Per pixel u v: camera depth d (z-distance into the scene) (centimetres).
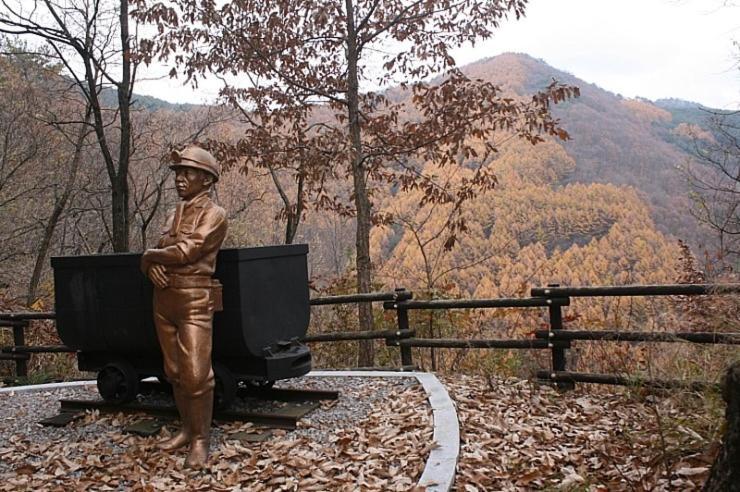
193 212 480
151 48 880
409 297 705
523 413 533
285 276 541
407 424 496
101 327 551
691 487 356
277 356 517
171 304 466
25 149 1495
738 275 603
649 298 697
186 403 463
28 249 1662
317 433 497
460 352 857
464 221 927
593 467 416
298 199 1069
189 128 1438
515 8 870
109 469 456
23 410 615
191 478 435
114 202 1138
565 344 605
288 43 913
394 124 956
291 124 1019
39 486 435
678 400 453
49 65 1414
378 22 909
